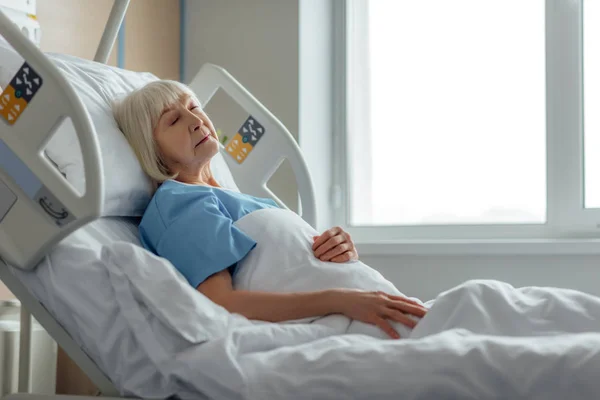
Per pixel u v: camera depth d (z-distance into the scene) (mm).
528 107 2805
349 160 3021
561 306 1210
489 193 2854
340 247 1480
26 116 1312
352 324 1332
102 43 2008
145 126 1661
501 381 998
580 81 2697
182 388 1124
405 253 2598
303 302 1340
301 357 1079
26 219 1309
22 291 1335
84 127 1258
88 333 1238
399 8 2984
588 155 2701
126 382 1186
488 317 1209
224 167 2027
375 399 1022
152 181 1693
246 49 2820
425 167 2941
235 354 1104
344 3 3010
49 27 2229
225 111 2809
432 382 1004
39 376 1780
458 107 2900
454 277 2568
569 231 2691
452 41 2914
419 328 1237
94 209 1261
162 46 2799
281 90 2764
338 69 3012
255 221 1518
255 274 1440
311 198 2139
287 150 2129
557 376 980
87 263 1279
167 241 1466
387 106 2994
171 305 1153
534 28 2801
